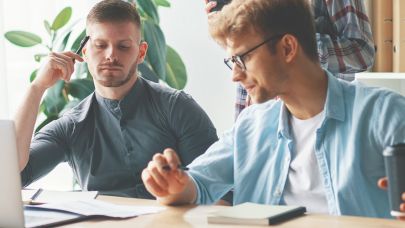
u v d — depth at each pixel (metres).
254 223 1.43
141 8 3.44
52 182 3.86
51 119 3.23
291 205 1.73
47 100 3.30
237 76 1.74
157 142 2.41
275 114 1.86
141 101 2.43
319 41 2.53
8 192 1.46
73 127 2.44
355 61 2.57
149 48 3.43
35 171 2.36
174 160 1.66
